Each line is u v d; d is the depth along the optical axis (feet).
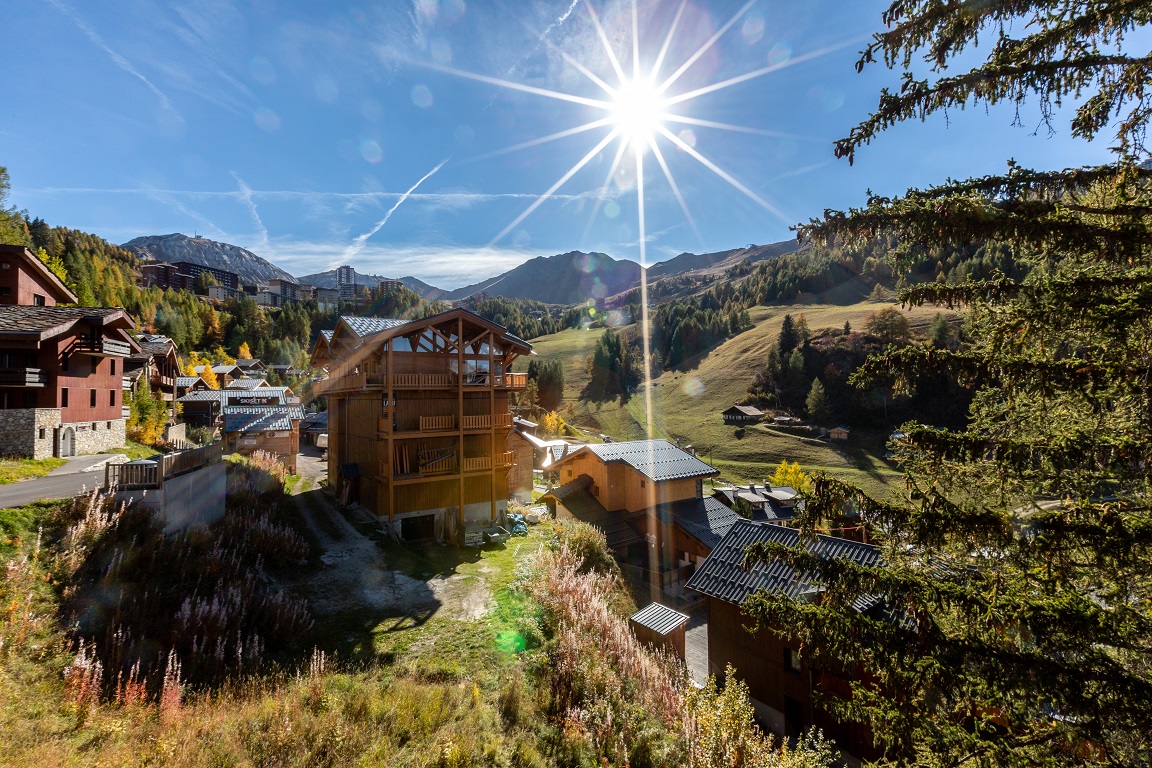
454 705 36.88
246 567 54.54
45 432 70.85
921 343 19.75
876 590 18.95
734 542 62.69
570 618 54.49
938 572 24.02
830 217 19.56
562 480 132.67
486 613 55.36
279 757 27.81
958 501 22.22
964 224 16.98
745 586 55.88
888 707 19.22
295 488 110.83
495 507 93.56
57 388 75.82
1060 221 16.29
